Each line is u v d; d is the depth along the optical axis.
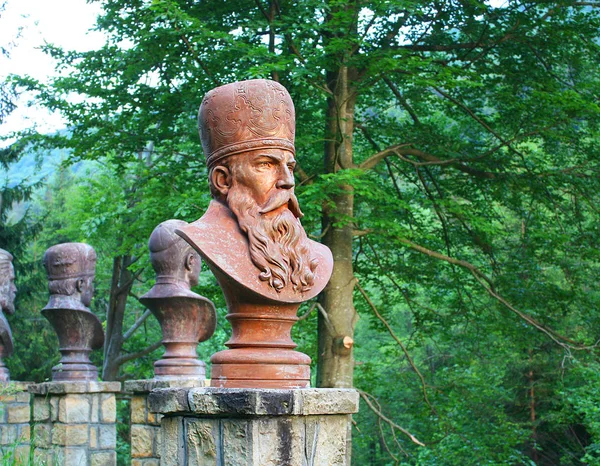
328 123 11.98
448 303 15.66
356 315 11.98
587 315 13.71
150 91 11.88
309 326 13.99
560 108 11.57
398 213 13.42
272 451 4.08
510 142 12.29
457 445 14.33
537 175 12.54
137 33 10.76
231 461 4.10
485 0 11.91
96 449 9.16
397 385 15.36
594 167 12.52
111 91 11.94
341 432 4.34
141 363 20.39
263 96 4.57
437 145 12.83
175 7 10.02
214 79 11.08
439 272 14.02
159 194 11.99
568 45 12.39
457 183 13.65
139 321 18.55
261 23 10.70
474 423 14.15
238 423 4.09
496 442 13.66
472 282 14.44
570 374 14.87
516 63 12.58
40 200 27.02
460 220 12.82
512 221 16.28
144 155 19.67
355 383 14.24
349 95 11.38
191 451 4.28
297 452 4.14
